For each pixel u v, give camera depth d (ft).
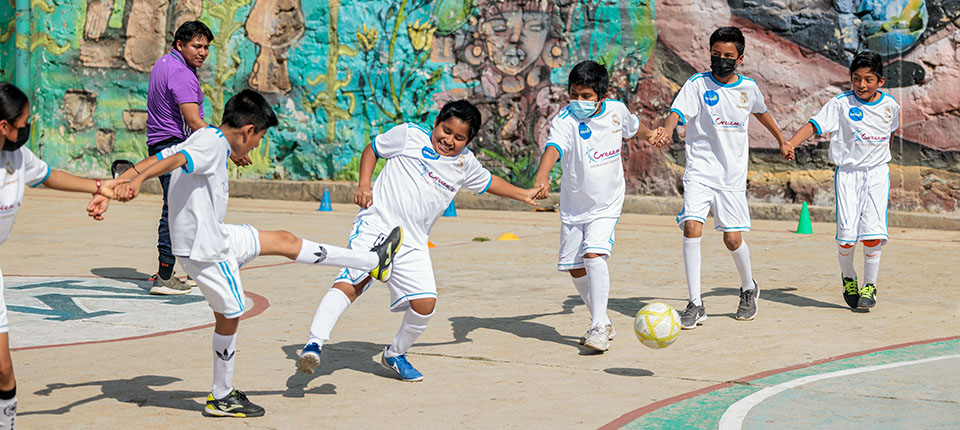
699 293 21.35
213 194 13.64
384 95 55.93
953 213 43.96
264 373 16.65
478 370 16.96
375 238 15.94
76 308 22.81
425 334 19.95
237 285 13.94
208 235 13.56
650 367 17.13
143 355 17.87
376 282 26.63
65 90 63.87
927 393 15.16
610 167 18.80
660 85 49.83
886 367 16.89
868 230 22.54
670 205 48.75
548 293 25.13
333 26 56.90
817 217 45.73
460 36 53.93
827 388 15.49
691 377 16.35
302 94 57.98
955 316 21.83
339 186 55.98
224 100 59.77
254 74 59.00
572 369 17.02
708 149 21.89
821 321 21.35
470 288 25.90
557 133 18.78
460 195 53.42
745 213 21.76
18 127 11.85
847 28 45.78
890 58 44.93
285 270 29.32
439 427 13.55
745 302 21.71
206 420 13.85
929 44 44.06
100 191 12.96
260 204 54.39
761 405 14.55
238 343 19.03
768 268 29.78
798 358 17.70
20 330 20.15
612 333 19.21
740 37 21.68
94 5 62.80
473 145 54.03
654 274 28.50
